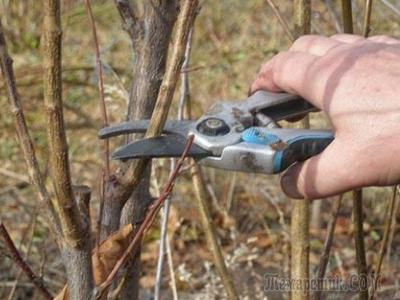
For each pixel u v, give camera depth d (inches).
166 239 42.9
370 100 27.5
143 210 30.5
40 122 83.3
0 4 82.4
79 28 97.3
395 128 27.2
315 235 75.3
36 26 91.4
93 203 73.7
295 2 35.2
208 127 29.2
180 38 26.1
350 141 27.5
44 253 51.3
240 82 90.6
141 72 30.2
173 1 29.9
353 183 27.6
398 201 50.4
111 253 27.7
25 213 74.4
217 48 93.2
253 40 99.0
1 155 82.3
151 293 66.2
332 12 50.3
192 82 89.5
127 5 30.5
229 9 106.3
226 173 80.7
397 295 53.4
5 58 26.1
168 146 28.2
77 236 25.9
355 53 28.5
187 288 66.2
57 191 25.2
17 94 26.3
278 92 30.9
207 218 40.4
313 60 29.1
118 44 90.5
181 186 79.2
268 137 28.8
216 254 40.7
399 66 27.9
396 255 67.4
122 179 28.6
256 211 77.2
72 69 79.0
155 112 27.4
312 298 40.0
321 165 27.8
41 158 79.0
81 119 86.1
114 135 29.0
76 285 26.4
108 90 49.5
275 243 71.9
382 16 71.3
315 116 71.5
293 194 28.7
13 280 62.7
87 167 80.5
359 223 37.8
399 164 27.1
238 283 59.6
